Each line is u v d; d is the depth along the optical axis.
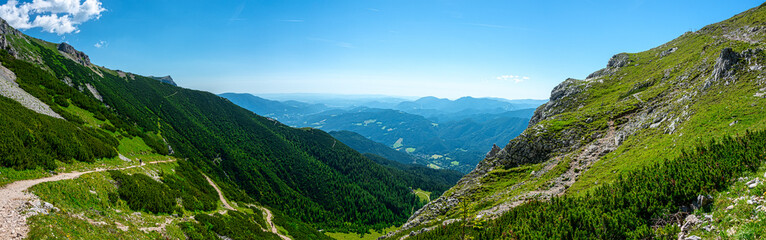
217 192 91.50
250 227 64.06
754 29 103.88
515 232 32.12
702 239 19.02
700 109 50.47
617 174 45.75
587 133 82.38
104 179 42.31
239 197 106.31
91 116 92.19
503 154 92.19
